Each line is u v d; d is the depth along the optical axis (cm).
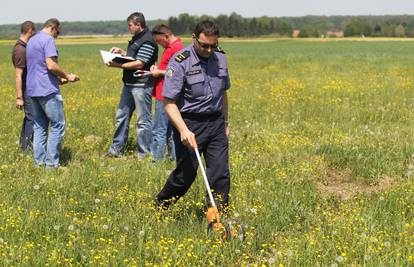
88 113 1326
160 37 852
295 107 1409
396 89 1773
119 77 2417
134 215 594
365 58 3928
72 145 978
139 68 885
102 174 763
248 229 559
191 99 566
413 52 4950
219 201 580
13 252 482
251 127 1147
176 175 602
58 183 717
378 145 938
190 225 574
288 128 1133
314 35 14012
